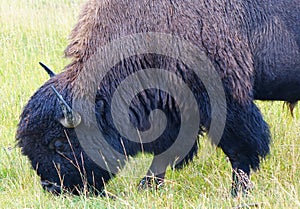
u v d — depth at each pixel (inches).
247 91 496.7
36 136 469.1
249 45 499.2
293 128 597.0
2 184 524.7
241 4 495.5
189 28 481.1
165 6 481.4
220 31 485.4
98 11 486.6
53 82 481.4
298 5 509.4
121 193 484.7
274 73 510.9
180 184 519.2
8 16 956.0
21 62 791.1
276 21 504.1
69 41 499.8
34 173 529.7
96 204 456.8
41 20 950.4
